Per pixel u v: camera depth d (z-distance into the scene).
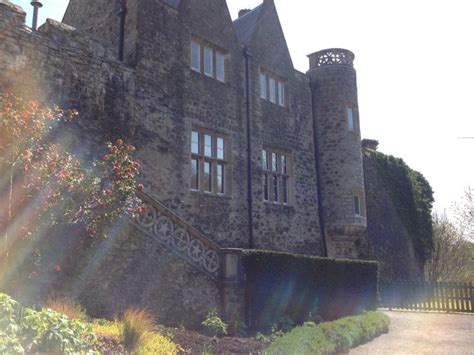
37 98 10.60
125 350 6.14
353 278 14.68
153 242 9.80
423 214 27.62
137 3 13.28
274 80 18.11
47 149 8.86
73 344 4.75
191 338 8.22
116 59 12.55
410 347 9.91
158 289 9.70
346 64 19.64
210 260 10.84
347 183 18.36
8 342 4.09
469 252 32.97
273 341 8.11
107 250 8.96
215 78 15.41
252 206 15.72
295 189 17.75
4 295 4.62
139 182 12.20
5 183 7.81
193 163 14.25
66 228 8.41
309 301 12.62
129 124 12.35
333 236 18.34
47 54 11.02
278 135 17.52
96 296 8.66
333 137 18.88
